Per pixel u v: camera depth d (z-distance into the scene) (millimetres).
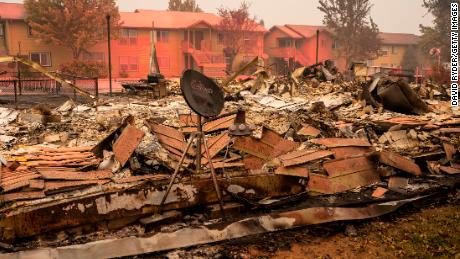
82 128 11273
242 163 6914
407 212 6258
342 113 14617
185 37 44000
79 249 4512
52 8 35781
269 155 7164
